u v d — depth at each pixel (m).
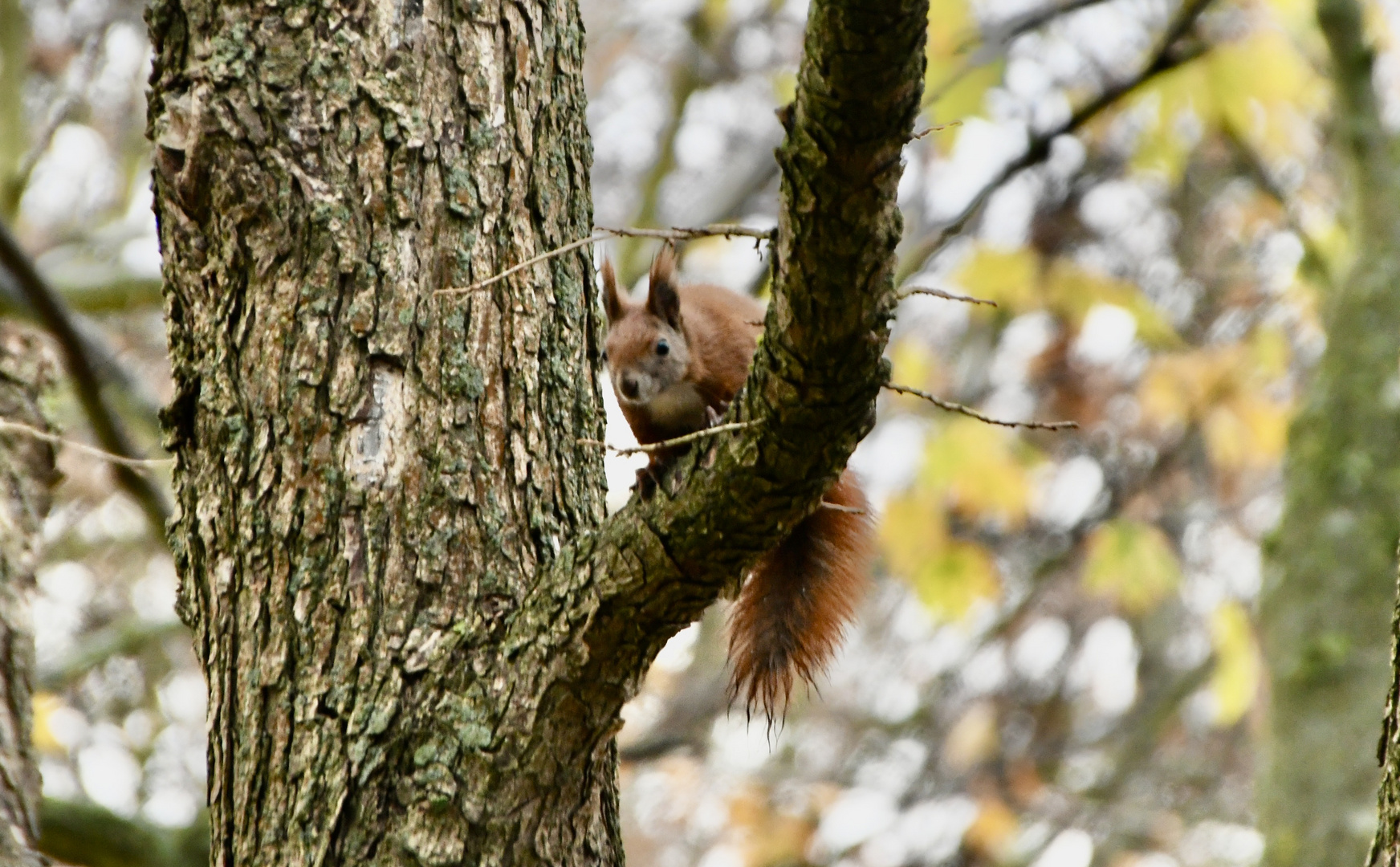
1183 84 13.14
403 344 5.71
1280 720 11.56
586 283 6.36
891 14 4.11
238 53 5.82
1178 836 18.09
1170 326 15.65
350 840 5.21
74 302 13.92
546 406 5.96
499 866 5.22
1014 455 15.83
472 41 6.09
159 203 5.93
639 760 15.54
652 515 5.13
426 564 5.53
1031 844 18.20
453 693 5.33
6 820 7.17
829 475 5.05
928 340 19.14
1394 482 11.87
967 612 15.12
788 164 4.49
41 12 17.31
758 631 7.02
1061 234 16.61
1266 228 17.41
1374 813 10.98
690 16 20.62
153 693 16.66
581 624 5.22
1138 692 21.02
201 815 10.27
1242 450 16.16
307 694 5.39
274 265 5.72
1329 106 14.53
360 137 5.84
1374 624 11.52
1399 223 12.77
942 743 18.86
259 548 5.56
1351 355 12.43
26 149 15.19
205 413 5.74
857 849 17.38
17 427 6.18
